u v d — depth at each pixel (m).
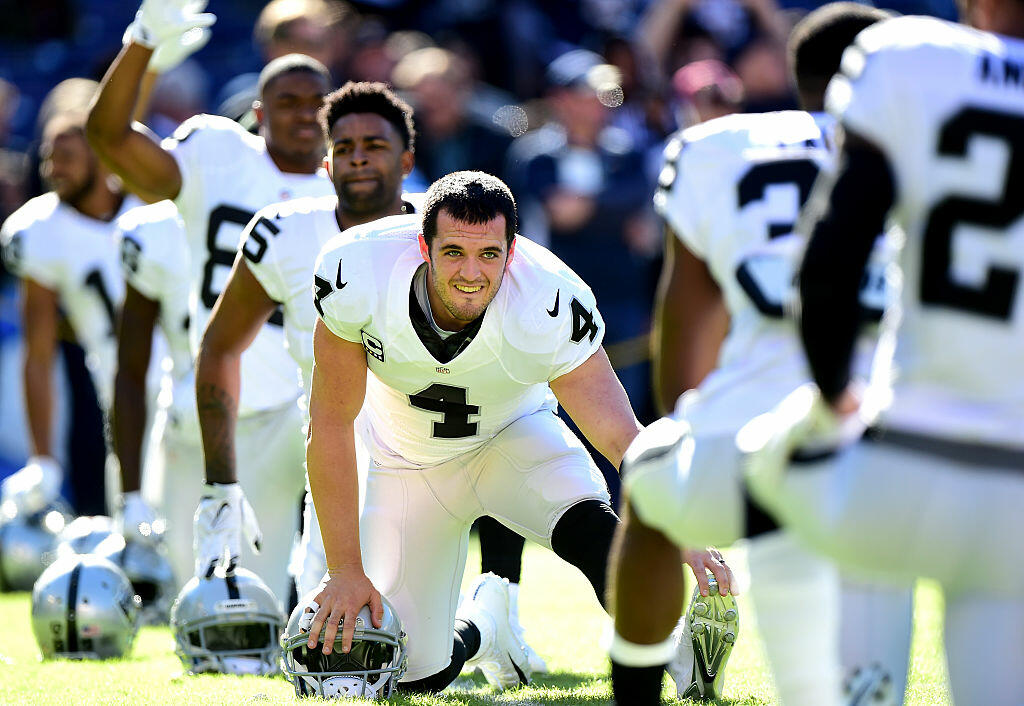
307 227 14.82
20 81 43.75
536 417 13.97
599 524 13.20
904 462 7.85
